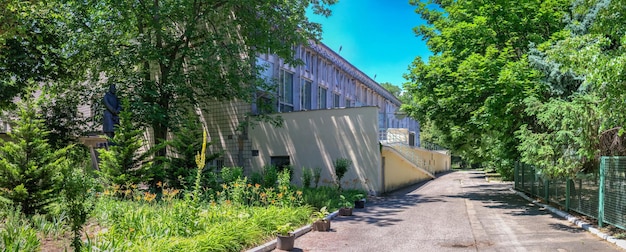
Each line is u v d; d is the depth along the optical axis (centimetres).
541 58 1349
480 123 1603
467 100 1609
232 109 2291
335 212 1303
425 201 1795
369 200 1833
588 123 978
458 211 1428
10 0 1016
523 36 1631
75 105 2042
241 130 2044
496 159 2847
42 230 770
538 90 1356
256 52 2198
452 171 6169
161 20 1755
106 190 1135
